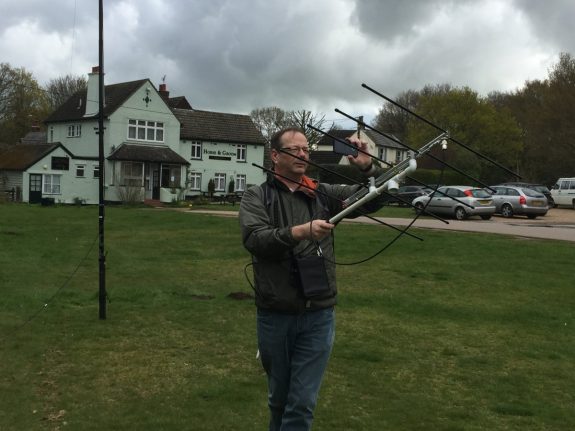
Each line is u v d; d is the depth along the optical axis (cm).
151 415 500
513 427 496
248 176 5450
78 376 591
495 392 574
